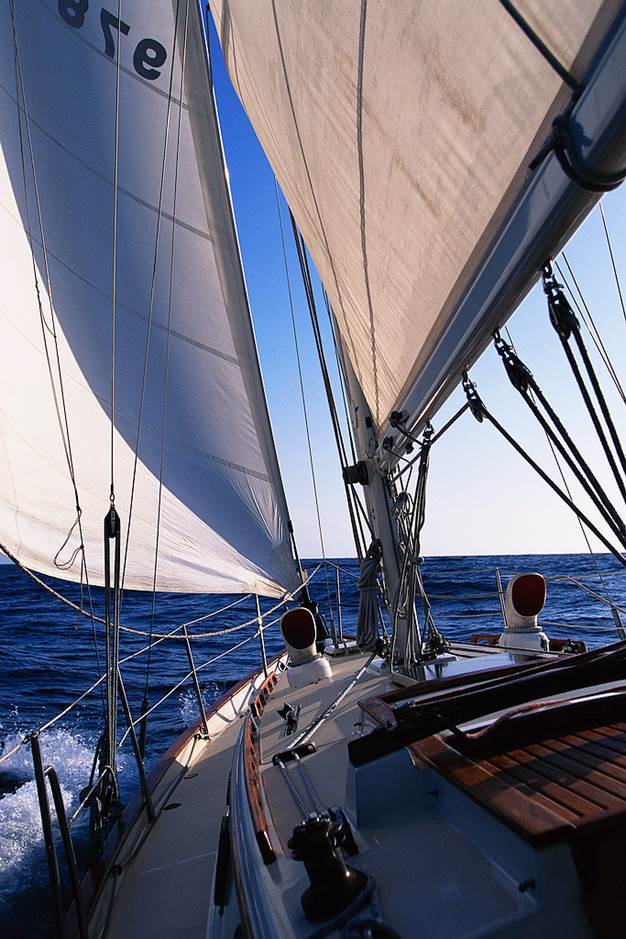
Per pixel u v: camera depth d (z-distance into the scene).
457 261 1.96
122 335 6.27
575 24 1.17
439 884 1.49
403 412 3.14
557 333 1.53
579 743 1.78
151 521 6.23
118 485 5.99
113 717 2.88
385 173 2.14
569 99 1.33
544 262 1.56
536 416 1.81
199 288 6.59
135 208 6.36
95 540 5.63
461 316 2.00
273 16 2.65
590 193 1.33
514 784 1.59
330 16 2.01
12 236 5.49
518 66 1.39
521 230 1.54
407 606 3.83
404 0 1.60
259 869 1.72
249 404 6.75
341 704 3.64
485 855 1.57
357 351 3.44
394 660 3.96
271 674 4.93
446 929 1.33
